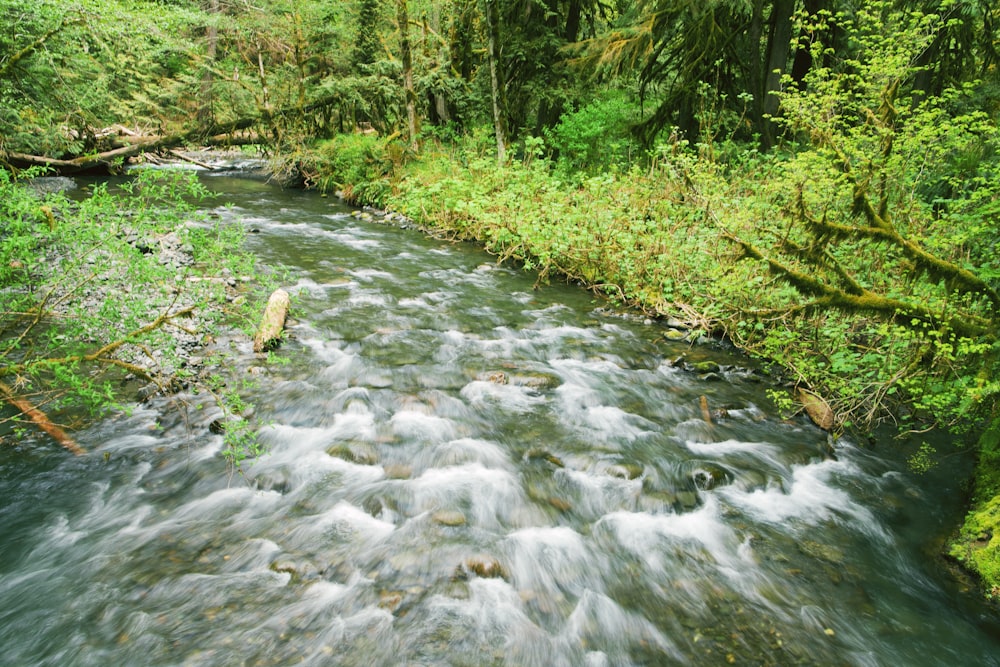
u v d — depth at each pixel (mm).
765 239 6051
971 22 10609
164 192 3916
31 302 3611
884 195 4340
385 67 17047
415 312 7699
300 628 2938
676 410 5551
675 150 9695
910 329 4422
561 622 3098
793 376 6141
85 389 3549
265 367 5645
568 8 17594
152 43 13352
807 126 5754
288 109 18000
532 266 9891
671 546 3740
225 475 4098
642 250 8664
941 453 5016
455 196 12398
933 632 3184
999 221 4301
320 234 11852
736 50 13086
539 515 3928
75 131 14602
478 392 5609
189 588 3146
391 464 4344
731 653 2965
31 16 9555
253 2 17438
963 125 5148
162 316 3848
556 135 15203
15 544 3391
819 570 3611
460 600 3176
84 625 2902
